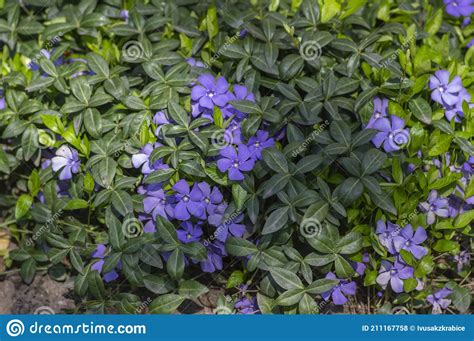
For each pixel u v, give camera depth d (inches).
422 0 44.5
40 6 43.6
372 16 42.7
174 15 42.7
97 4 43.5
